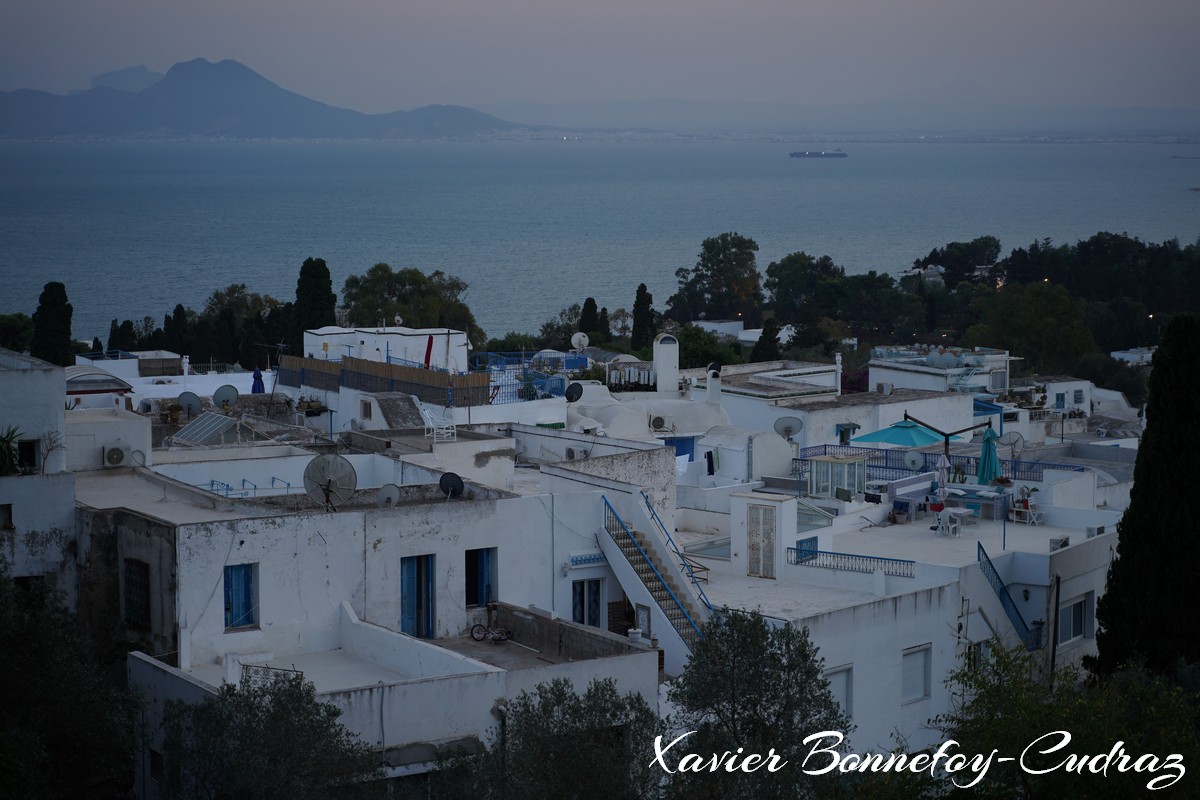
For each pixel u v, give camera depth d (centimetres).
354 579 3656
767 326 13588
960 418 8838
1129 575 4503
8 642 2950
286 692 2727
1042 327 16400
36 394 4100
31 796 2608
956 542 5100
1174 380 4447
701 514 5250
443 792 2736
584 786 2669
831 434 8156
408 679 3225
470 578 3891
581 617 4106
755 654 3052
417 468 4503
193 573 3422
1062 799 3025
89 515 3712
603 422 6594
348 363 6912
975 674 3434
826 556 4684
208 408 6544
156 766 3147
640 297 14000
